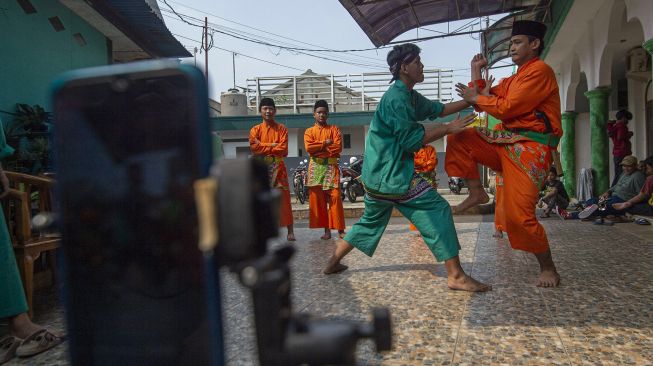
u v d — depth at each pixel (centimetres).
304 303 300
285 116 2048
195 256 109
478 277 354
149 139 108
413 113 313
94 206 111
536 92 302
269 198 87
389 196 322
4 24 548
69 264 113
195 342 109
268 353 82
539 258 320
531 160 306
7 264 241
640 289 303
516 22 322
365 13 752
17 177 304
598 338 224
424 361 204
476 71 332
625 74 1130
